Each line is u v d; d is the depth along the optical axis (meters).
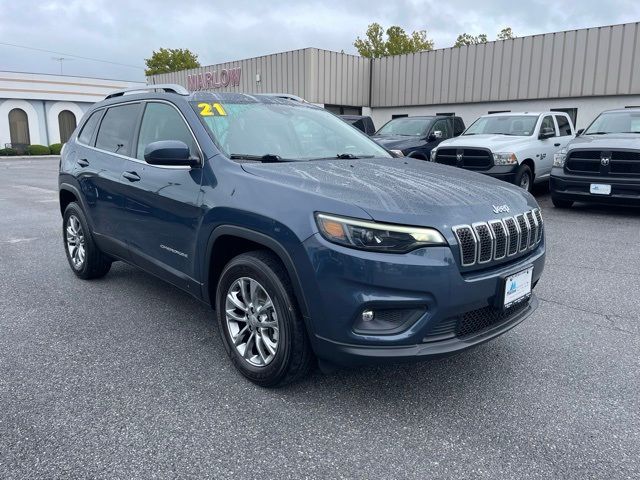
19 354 3.62
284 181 3.04
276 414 2.89
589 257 6.20
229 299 3.28
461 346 2.78
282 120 4.08
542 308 4.53
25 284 5.20
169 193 3.65
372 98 21.84
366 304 2.62
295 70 20.38
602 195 8.60
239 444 2.62
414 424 2.81
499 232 2.93
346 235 2.64
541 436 2.70
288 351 2.93
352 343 2.70
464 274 2.78
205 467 2.45
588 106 16.39
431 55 19.55
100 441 2.63
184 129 3.73
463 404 3.01
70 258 5.43
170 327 4.10
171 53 57.59
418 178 3.32
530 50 17.06
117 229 4.44
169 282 3.92
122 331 4.02
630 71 15.21
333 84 20.59
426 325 2.68
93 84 38.88
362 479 2.38
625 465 2.47
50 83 36.91
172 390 3.14
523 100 17.64
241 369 3.25
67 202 5.53
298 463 2.48
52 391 3.11
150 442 2.63
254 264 3.03
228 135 3.64
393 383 3.24
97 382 3.23
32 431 2.71
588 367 3.45
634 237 7.25
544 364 3.49
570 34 16.17
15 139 36.59
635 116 9.53
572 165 8.98
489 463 2.48
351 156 3.98
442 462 2.49
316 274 2.70
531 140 10.30
